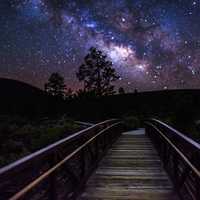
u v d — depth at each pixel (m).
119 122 18.42
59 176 5.52
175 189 5.82
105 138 11.13
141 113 37.44
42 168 4.36
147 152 11.07
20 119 34.09
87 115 45.56
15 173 2.89
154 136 12.48
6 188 4.07
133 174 7.33
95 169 7.89
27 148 15.36
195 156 4.32
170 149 6.72
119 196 5.48
